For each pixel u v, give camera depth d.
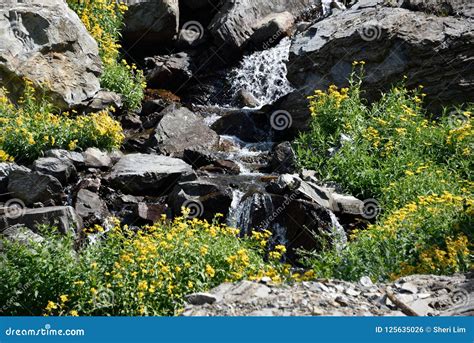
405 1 13.93
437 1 13.71
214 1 18.61
